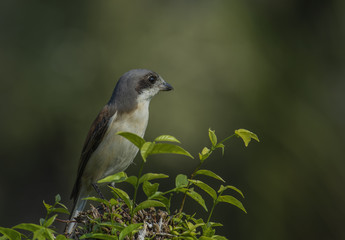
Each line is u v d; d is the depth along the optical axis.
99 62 14.92
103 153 6.97
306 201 12.60
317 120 13.46
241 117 13.34
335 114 14.00
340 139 13.46
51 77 15.45
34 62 15.70
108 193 13.20
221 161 13.39
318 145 13.08
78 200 7.25
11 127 15.58
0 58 15.71
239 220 12.87
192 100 13.41
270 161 12.97
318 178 12.78
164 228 4.17
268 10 14.95
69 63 15.38
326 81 14.61
